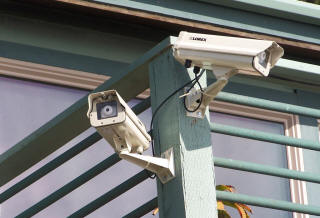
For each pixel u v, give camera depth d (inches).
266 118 597.0
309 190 585.9
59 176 547.2
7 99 551.2
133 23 579.8
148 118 572.7
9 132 544.7
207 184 354.6
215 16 573.0
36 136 406.0
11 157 416.5
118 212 547.8
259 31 581.9
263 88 602.5
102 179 552.7
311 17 594.2
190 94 361.7
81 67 565.6
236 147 587.5
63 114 397.1
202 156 358.3
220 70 342.3
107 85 387.5
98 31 576.7
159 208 358.9
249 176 582.9
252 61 331.3
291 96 608.4
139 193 556.1
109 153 560.1
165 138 362.9
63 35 569.0
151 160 351.9
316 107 611.8
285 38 590.2
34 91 556.7
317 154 600.1
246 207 535.5
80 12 570.3
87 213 397.4
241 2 574.2
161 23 569.6
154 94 374.6
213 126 375.2
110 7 554.9
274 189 585.3
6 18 561.6
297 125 599.8
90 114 332.5
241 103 387.2
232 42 337.7
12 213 532.1
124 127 334.6
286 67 420.8
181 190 350.9
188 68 368.2
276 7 582.9
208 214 350.6
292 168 590.6
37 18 566.9
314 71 427.5
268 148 593.9
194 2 570.3
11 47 557.0
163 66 372.2
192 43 343.9
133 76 382.9
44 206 417.7
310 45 597.6
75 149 410.9
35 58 558.9
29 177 428.8
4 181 437.1
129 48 579.2
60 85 561.9
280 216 575.8
